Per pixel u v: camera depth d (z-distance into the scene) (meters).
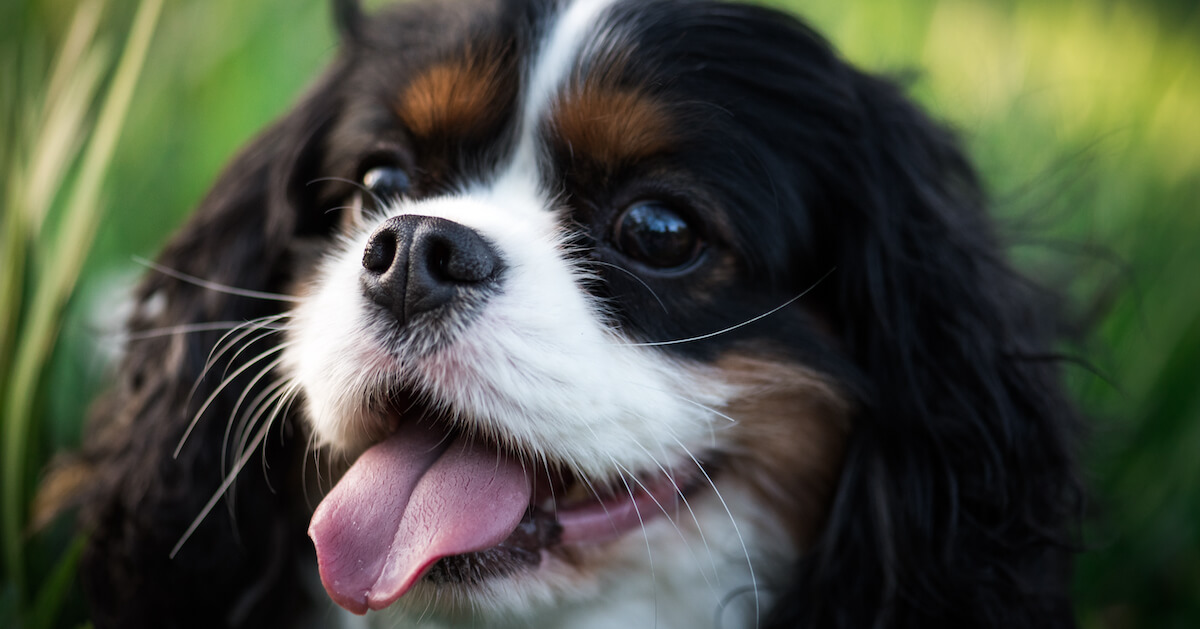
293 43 0.88
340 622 0.53
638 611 0.51
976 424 0.52
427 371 0.47
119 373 0.58
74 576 0.57
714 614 0.52
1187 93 0.95
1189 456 0.65
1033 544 0.52
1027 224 0.60
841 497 0.51
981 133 0.70
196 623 0.54
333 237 0.52
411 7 0.53
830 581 0.51
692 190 0.49
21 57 0.64
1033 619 0.52
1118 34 1.03
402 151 0.51
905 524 0.51
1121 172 0.78
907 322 0.51
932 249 0.52
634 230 0.49
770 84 0.50
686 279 0.49
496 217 0.48
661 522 0.50
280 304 0.54
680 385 0.49
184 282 0.56
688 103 0.49
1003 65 0.90
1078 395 0.60
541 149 0.50
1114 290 0.62
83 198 0.56
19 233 0.55
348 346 0.47
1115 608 0.63
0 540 0.56
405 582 0.46
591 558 0.49
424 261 0.47
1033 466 0.52
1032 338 0.55
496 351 0.47
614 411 0.48
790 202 0.50
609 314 0.48
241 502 0.53
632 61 0.49
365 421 0.48
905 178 0.52
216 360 0.52
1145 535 0.64
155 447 0.54
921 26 1.01
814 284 0.51
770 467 0.51
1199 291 0.68
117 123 0.56
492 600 0.48
